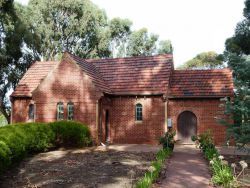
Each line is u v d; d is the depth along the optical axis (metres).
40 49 43.72
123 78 29.91
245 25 41.53
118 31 60.66
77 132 24.22
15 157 16.72
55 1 50.22
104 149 23.86
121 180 13.69
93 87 26.55
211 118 27.12
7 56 35.97
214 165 14.45
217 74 29.09
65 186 12.79
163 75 28.81
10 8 34.94
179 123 27.83
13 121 31.28
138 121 28.11
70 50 54.47
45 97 27.92
